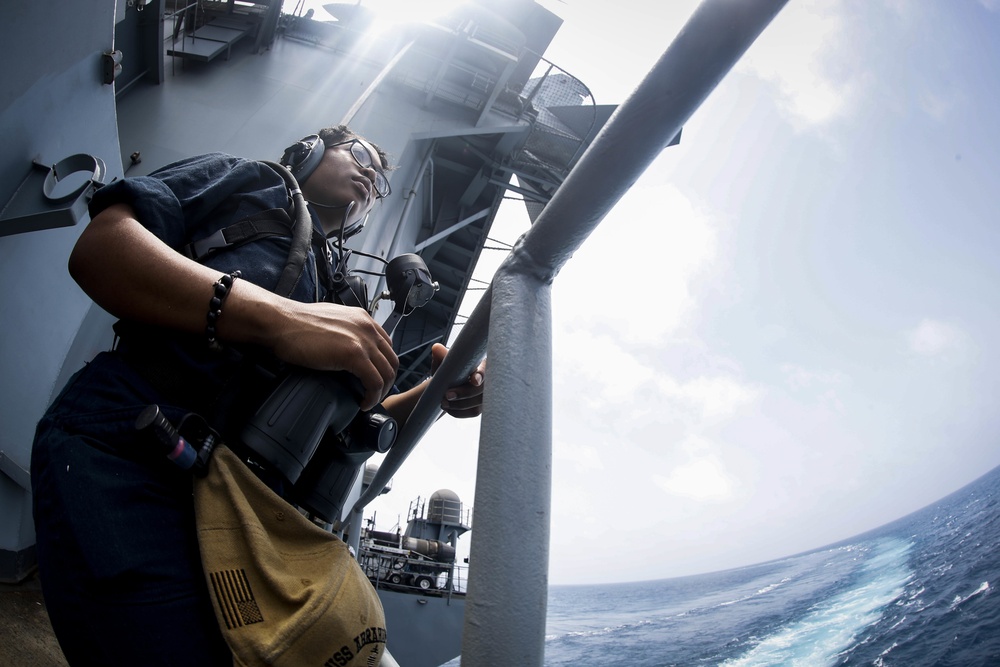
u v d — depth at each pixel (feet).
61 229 8.44
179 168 3.36
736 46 1.49
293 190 3.66
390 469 5.99
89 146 8.54
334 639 2.24
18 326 7.83
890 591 265.54
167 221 2.90
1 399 7.72
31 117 7.14
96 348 10.94
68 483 2.32
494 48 28.22
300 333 2.74
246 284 2.77
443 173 41.70
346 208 4.94
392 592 50.26
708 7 1.46
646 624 398.83
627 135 1.68
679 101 1.59
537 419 1.95
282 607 2.28
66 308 8.80
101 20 7.89
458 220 41.42
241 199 3.44
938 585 242.99
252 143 23.89
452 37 28.27
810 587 375.04
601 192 1.82
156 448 2.33
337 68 28.02
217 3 27.68
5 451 7.82
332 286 4.02
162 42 22.76
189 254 3.09
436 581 57.82
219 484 2.46
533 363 2.02
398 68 28.45
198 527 2.34
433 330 52.80
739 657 248.73
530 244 2.10
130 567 2.20
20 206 6.89
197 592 2.34
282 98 26.02
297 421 2.71
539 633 1.70
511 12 30.83
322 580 2.40
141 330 2.81
